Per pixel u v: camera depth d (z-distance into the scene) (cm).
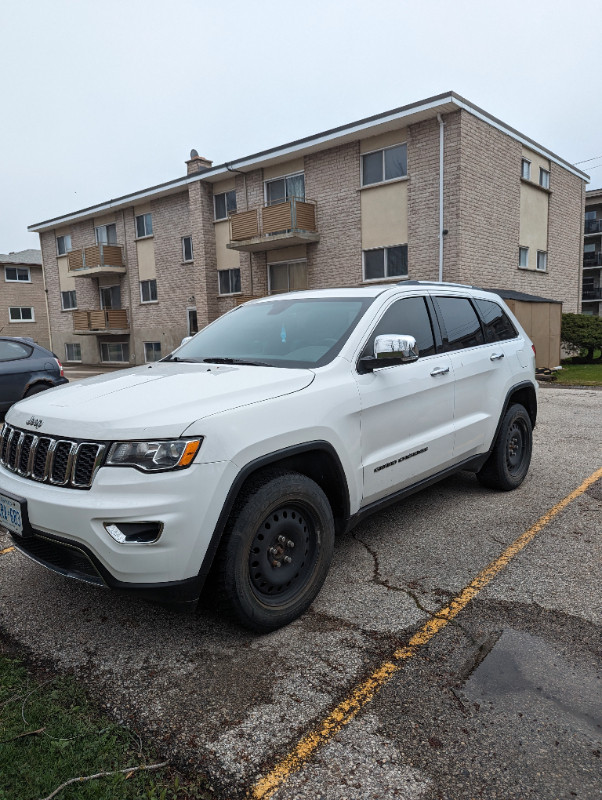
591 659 256
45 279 2964
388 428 349
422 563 363
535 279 1839
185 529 244
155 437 246
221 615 280
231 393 276
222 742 212
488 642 272
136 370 353
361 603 314
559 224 1967
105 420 254
